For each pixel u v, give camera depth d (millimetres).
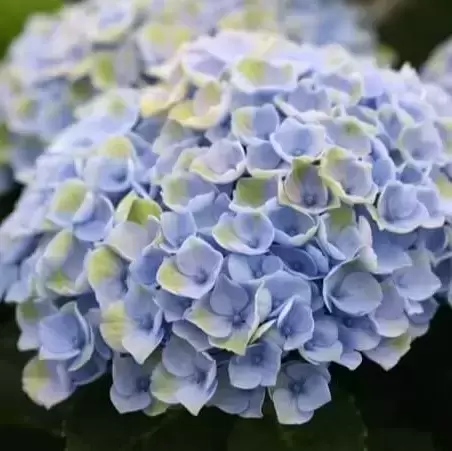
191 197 684
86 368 693
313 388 666
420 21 1011
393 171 684
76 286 682
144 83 820
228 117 706
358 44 957
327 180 664
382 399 729
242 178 677
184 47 750
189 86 728
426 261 684
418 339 751
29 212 728
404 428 717
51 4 972
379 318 674
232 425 691
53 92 842
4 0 959
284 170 672
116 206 700
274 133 684
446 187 703
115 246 676
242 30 829
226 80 723
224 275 657
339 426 682
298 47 755
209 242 668
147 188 702
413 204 679
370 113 710
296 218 668
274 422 683
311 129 682
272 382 652
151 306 670
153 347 659
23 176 789
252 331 645
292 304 650
